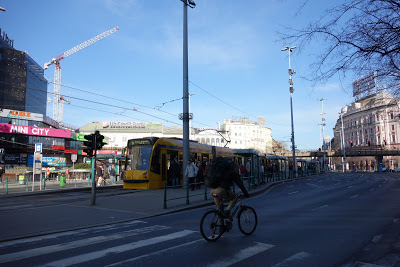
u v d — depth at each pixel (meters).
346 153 81.38
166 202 12.27
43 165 52.22
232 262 4.94
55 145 55.31
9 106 84.69
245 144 126.56
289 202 13.82
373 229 7.61
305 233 7.12
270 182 28.42
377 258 5.28
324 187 24.28
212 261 4.98
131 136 97.19
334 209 11.34
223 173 6.47
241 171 24.00
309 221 8.70
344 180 36.47
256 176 23.81
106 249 5.71
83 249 5.71
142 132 97.38
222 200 6.58
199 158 23.11
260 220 8.87
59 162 53.94
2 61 85.56
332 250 5.71
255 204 13.09
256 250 5.63
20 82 88.19
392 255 5.45
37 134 52.19
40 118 56.62
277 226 7.94
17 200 14.58
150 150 18.81
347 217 9.43
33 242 6.29
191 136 102.44
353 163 106.06
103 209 10.84
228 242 6.23
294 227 7.82
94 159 12.30
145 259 5.09
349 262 5.05
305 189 22.19
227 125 125.19
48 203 12.95
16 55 88.81
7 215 9.52
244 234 6.91
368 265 4.92
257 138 131.62
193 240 6.38
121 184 26.44
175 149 20.72
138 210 10.66
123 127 98.31
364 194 17.80
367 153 77.44
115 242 6.25
